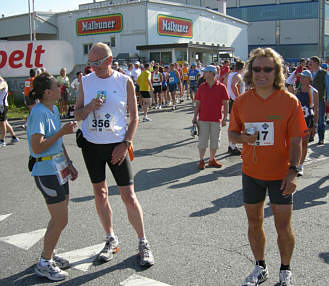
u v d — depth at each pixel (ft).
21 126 42.29
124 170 11.50
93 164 11.70
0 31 118.62
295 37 189.06
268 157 9.39
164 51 88.33
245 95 9.69
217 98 21.94
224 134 33.60
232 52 108.37
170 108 53.67
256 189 9.80
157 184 19.84
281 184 9.43
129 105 11.80
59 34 108.88
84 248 12.84
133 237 13.55
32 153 10.69
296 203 16.46
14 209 16.92
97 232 14.08
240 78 25.85
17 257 12.43
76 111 11.33
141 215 11.69
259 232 10.20
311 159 24.07
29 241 13.58
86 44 104.42
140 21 94.63
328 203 16.39
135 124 11.72
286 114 9.18
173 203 16.93
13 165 25.03
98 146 11.46
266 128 9.29
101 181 11.91
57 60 62.59
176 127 37.83
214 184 19.63
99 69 11.27
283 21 190.08
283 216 9.53
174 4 100.73
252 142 9.41
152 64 61.72
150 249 12.46
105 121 11.34
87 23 103.04
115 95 11.43
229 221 14.76
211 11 114.93
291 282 10.02
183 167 23.18
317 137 30.89
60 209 10.80
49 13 108.17
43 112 10.43
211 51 99.25
